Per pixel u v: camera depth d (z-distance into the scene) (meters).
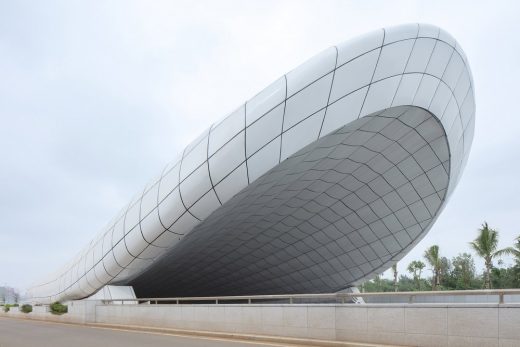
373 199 24.75
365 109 15.58
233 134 16.06
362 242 28.97
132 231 21.22
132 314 18.97
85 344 12.22
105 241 24.22
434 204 24.38
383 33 15.17
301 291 39.62
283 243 31.84
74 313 23.06
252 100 15.93
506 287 47.00
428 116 17.64
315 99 15.10
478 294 8.88
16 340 13.71
